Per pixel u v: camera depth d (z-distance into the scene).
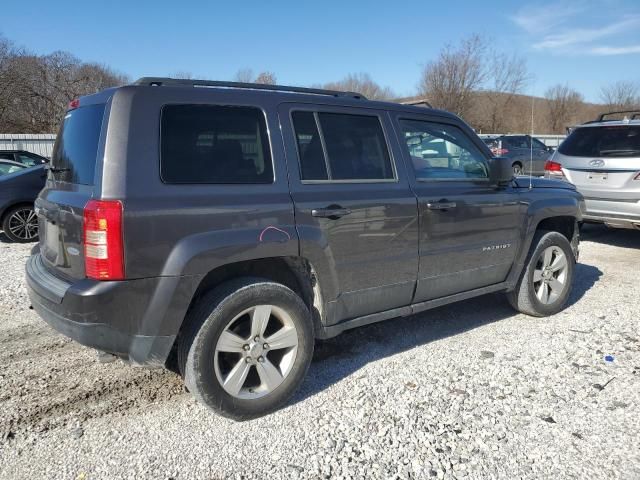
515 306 4.86
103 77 36.16
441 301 4.12
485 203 4.20
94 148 2.85
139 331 2.72
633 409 3.24
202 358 2.88
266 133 3.19
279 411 3.22
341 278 3.42
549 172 8.30
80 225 2.70
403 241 3.69
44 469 2.66
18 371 3.70
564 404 3.30
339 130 3.53
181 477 2.61
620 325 4.66
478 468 2.68
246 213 2.97
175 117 2.89
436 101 29.31
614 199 7.36
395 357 4.00
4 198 8.25
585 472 2.66
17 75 32.69
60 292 2.79
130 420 3.11
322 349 4.15
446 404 3.30
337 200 3.34
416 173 3.87
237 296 2.95
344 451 2.82
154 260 2.70
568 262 5.00
